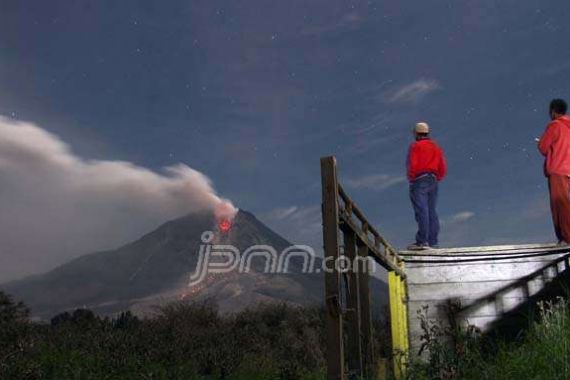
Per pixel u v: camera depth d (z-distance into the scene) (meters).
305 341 14.20
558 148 7.59
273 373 9.88
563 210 7.52
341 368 4.39
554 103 7.76
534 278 8.79
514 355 5.85
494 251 8.77
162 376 8.95
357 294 5.53
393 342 7.93
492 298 8.84
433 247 8.98
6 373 8.05
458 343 6.04
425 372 6.11
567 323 5.93
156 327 14.34
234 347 11.55
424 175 8.84
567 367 5.08
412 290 9.09
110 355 9.81
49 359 9.37
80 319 14.87
